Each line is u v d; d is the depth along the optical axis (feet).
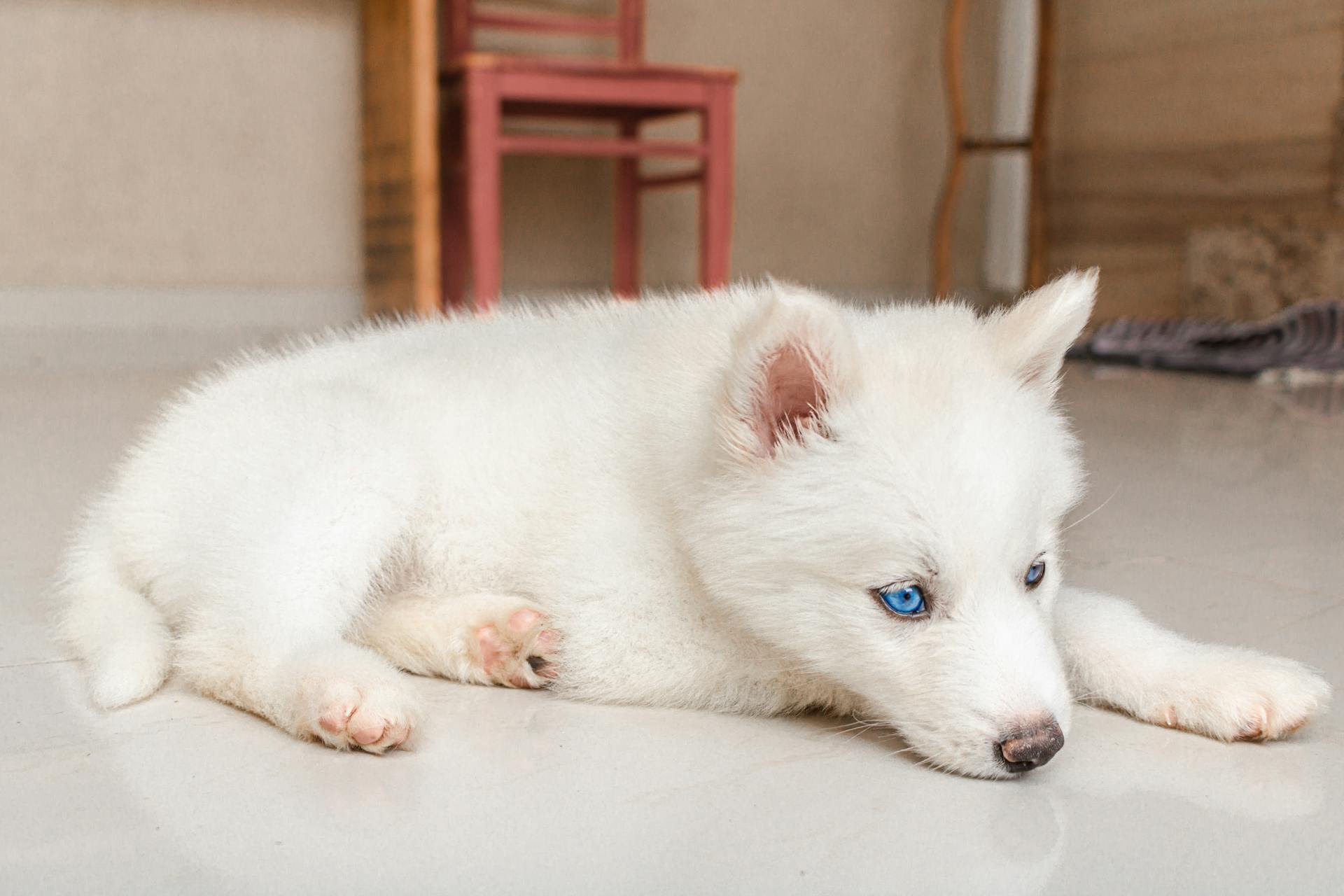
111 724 3.24
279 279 8.54
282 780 2.90
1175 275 9.61
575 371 3.67
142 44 8.02
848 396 3.15
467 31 8.01
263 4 8.25
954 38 9.74
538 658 3.51
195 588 3.44
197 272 8.32
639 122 8.09
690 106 7.51
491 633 3.51
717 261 7.70
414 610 3.59
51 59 7.85
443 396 3.65
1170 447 5.73
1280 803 2.85
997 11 10.73
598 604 3.44
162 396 6.48
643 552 3.43
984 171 10.94
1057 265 10.66
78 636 3.54
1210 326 8.59
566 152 7.32
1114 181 10.09
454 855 2.52
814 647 3.18
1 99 7.77
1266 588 4.06
